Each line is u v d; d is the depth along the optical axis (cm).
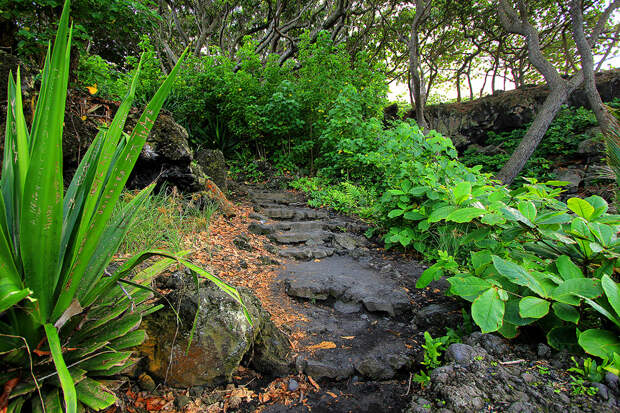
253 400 176
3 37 366
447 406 141
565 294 157
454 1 1080
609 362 141
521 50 1280
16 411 111
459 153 1009
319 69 764
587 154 728
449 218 215
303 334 232
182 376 173
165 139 376
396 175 405
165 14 1277
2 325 115
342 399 179
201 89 820
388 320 254
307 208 568
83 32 365
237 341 183
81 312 128
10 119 126
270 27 1256
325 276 314
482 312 165
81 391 124
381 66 796
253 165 753
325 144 674
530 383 146
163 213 308
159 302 185
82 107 324
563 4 1005
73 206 132
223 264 302
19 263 117
